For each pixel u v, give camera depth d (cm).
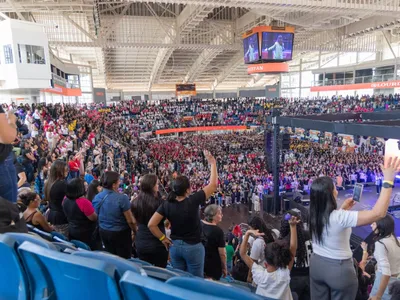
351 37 3722
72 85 3844
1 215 220
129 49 3838
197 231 317
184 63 4697
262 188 1730
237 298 142
